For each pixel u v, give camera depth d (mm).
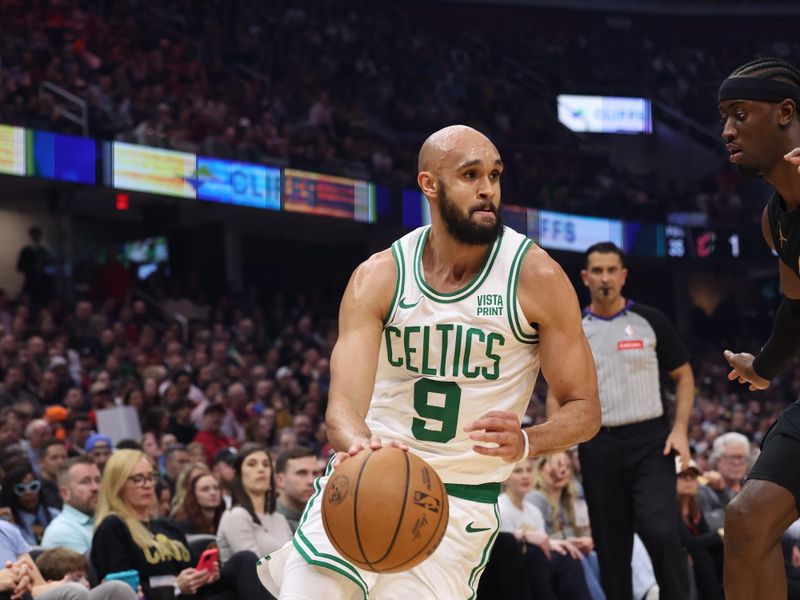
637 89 41219
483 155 4727
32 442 13180
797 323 5359
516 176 33469
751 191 38531
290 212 26469
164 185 24172
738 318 36344
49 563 7969
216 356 21141
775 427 4934
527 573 9422
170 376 19375
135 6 31000
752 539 4762
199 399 17844
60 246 26078
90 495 9336
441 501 4305
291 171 26500
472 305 4805
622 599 8312
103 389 16406
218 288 28469
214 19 32469
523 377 4934
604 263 8336
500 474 4961
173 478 12000
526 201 31188
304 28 34938
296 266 31188
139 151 23875
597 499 8328
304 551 4684
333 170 27406
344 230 30125
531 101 39375
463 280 4875
